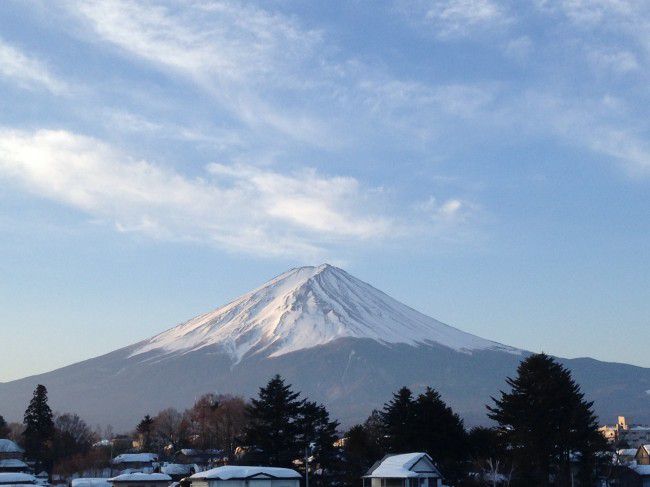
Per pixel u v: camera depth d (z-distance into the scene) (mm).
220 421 191500
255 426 128375
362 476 115375
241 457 134125
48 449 189625
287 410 127688
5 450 182125
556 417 115562
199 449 192625
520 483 122688
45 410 190875
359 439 138125
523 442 116250
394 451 127062
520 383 120562
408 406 132000
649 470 134500
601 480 127438
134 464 189750
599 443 119125
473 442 130000
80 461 195750
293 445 125938
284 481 102688
